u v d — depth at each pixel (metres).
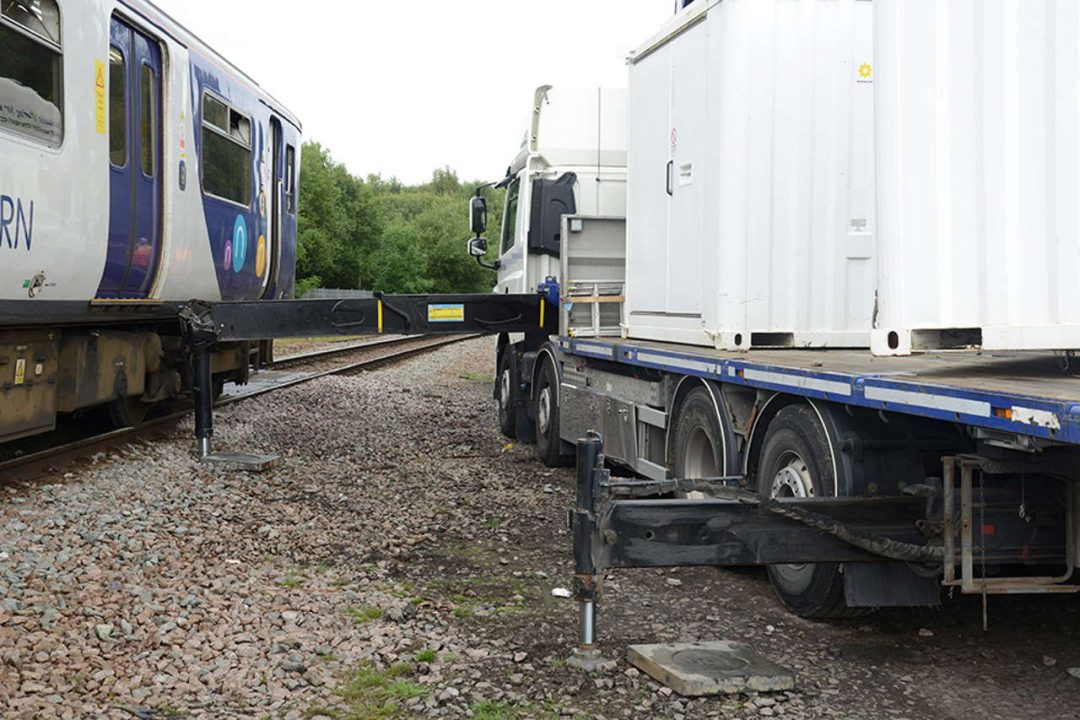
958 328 4.52
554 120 12.11
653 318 8.45
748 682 4.47
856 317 7.02
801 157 6.92
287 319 10.29
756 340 6.95
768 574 5.94
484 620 5.49
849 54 6.93
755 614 5.72
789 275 6.95
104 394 9.76
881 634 5.36
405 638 5.09
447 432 13.38
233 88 12.55
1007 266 4.35
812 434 5.39
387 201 124.38
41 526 6.66
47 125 7.76
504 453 11.78
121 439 10.15
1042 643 5.21
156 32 9.92
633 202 8.91
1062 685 4.62
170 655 4.71
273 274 15.20
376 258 86.62
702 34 7.34
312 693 4.40
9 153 7.18
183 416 12.63
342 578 6.20
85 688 4.28
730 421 6.54
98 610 5.17
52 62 7.82
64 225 8.08
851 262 7.01
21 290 7.62
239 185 12.91
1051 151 4.20
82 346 9.26
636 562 4.81
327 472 9.84
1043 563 4.73
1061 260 4.18
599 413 9.19
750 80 6.86
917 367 5.27
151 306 10.40
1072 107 4.13
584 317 10.66
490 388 20.05
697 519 4.82
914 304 4.66
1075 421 3.38
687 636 5.28
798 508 4.82
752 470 6.23
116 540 6.54
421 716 4.20
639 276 8.78
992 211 4.39
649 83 8.48
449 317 10.84
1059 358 5.10
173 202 10.41
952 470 4.59
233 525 7.33
